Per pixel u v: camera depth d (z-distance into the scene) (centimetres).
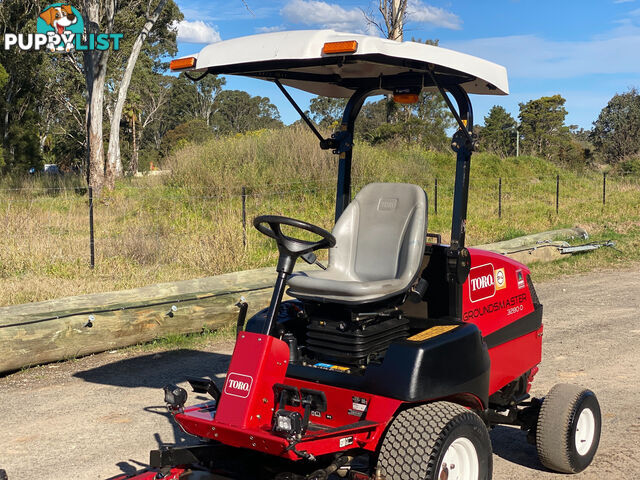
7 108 3662
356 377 345
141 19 3728
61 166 5975
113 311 722
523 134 6762
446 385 344
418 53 350
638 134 4781
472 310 410
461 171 390
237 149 1859
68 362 700
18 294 876
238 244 1147
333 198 1709
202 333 800
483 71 398
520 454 481
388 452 321
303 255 347
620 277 1193
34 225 1372
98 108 2486
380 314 371
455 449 335
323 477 319
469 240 1437
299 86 455
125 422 538
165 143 7794
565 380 640
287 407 362
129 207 1756
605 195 2284
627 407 566
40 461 462
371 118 4400
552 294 1062
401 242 400
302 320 400
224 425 318
